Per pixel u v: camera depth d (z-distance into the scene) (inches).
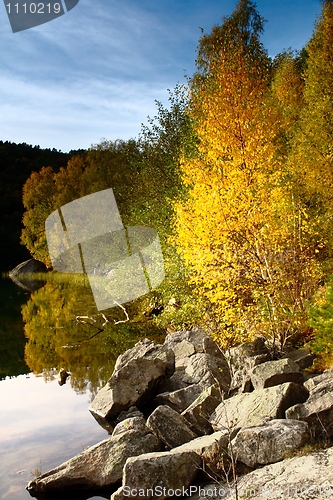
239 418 218.5
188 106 582.2
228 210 382.6
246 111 466.9
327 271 393.4
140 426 239.8
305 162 644.1
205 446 190.7
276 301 358.0
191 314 431.5
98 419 282.7
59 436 256.1
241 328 356.5
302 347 352.5
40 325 594.2
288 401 215.2
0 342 532.1
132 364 313.9
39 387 354.9
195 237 387.9
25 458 227.9
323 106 686.5
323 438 184.9
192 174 450.9
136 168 600.4
